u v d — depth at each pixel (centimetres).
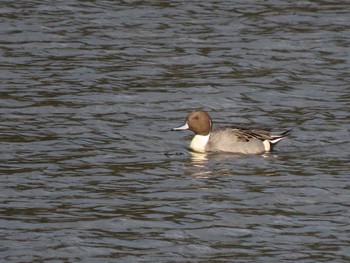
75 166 1738
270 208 1556
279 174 1716
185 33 2662
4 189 1611
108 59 2448
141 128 1972
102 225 1476
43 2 2928
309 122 2030
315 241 1433
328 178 1694
